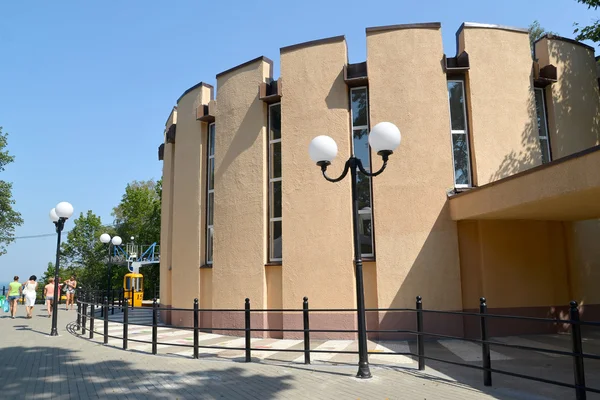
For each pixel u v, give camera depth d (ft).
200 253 42.24
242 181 38.75
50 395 19.38
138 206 145.69
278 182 38.32
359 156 36.42
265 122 38.83
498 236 34.22
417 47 35.91
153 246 122.72
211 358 27.48
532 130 36.35
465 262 34.01
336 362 25.43
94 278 147.64
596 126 39.11
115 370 24.27
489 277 33.63
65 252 150.61
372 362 25.36
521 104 36.47
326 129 36.22
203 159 43.68
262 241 37.09
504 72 36.55
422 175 34.32
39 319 53.67
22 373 23.66
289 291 35.35
